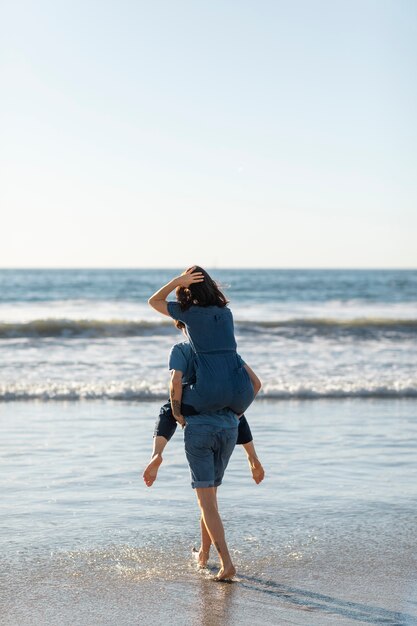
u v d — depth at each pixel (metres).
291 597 3.90
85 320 21.89
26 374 13.60
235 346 4.39
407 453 7.55
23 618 3.59
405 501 5.82
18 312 35.06
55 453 7.41
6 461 7.06
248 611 3.71
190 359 4.35
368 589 4.02
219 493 6.04
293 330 21.62
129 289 64.62
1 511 5.50
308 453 7.51
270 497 5.93
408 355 16.95
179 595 3.92
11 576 4.18
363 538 4.91
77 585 4.06
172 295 31.44
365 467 6.95
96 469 6.80
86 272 167.00
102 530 5.08
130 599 3.86
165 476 6.59
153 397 11.12
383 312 35.62
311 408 10.29
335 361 15.77
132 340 19.27
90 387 11.43
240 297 53.09
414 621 3.59
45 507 5.62
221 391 4.25
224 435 4.33
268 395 11.36
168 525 5.21
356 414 9.83
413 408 10.38
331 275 131.75
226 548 4.21
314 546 4.75
